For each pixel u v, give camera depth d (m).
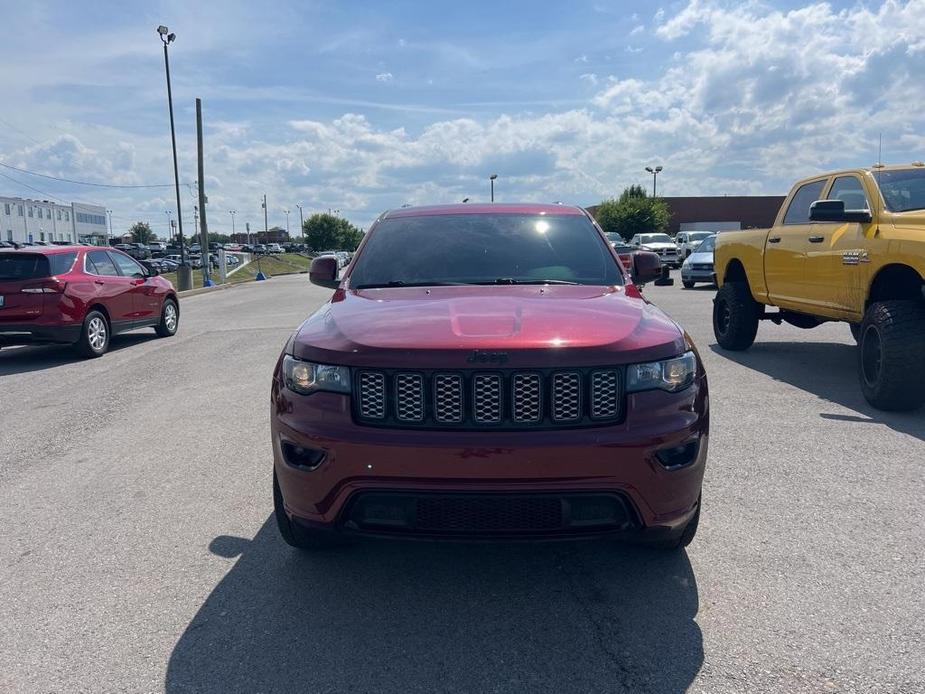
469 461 2.72
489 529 2.78
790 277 7.66
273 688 2.54
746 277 8.80
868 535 3.68
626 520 2.83
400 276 4.09
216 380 8.22
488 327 2.99
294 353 3.11
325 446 2.84
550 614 3.00
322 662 2.69
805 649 2.70
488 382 2.80
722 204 67.88
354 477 2.80
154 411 6.76
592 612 3.01
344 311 3.45
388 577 3.36
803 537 3.67
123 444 5.67
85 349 10.20
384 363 2.84
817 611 2.97
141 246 87.31
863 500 4.13
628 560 3.48
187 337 12.54
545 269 4.11
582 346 2.83
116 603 3.16
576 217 4.70
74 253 10.51
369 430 2.82
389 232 4.57
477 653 2.73
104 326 10.68
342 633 2.88
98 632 2.92
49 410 6.97
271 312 17.16
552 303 3.40
